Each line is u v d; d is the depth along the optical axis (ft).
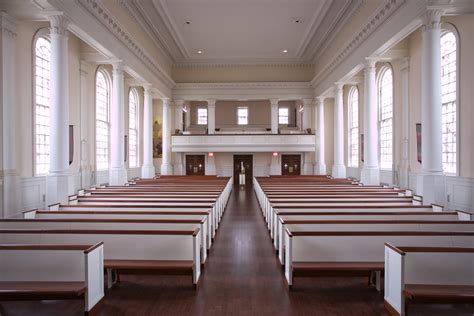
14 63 29.43
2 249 15.26
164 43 62.23
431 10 28.50
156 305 15.70
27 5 27.68
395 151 46.70
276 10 49.24
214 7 48.21
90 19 33.81
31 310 15.15
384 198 30.01
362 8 43.27
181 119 76.13
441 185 28.96
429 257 14.85
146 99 58.08
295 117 92.63
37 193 33.50
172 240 18.07
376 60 42.34
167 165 72.08
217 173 82.53
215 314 14.80
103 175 50.42
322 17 50.70
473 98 31.73
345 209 24.81
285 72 75.20
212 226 27.30
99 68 49.21
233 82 74.64
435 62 28.84
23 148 31.91
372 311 15.12
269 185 44.60
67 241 17.83
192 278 17.80
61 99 29.12
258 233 30.32
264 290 17.35
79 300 16.10
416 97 41.32
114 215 22.48
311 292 17.10
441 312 14.76
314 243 17.54
